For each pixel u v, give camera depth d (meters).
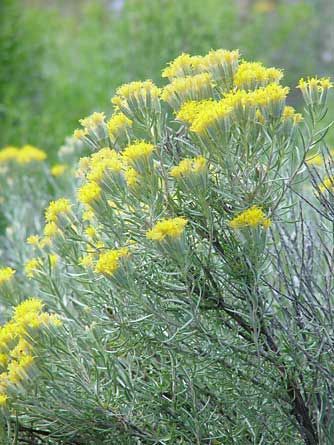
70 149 1.52
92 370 0.96
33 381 0.91
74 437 0.96
